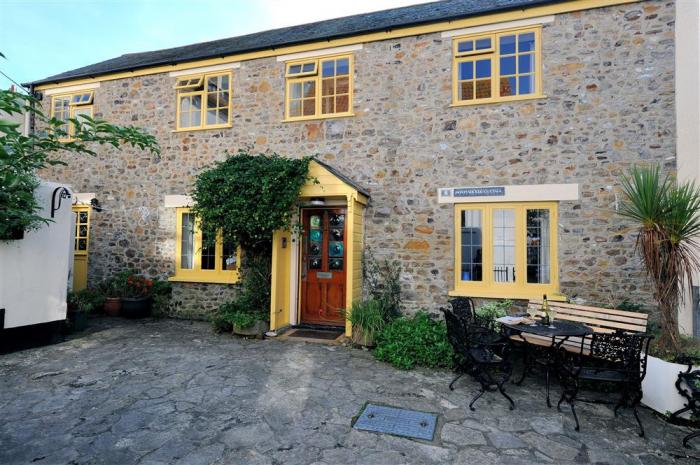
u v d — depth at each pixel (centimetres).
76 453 306
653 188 445
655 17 598
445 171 687
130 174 884
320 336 675
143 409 386
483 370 434
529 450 322
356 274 679
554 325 452
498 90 672
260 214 658
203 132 837
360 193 670
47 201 614
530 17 648
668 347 432
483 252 670
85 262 913
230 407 393
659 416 394
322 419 369
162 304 841
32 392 426
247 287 762
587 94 624
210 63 832
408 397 423
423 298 686
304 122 771
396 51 721
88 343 630
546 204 643
